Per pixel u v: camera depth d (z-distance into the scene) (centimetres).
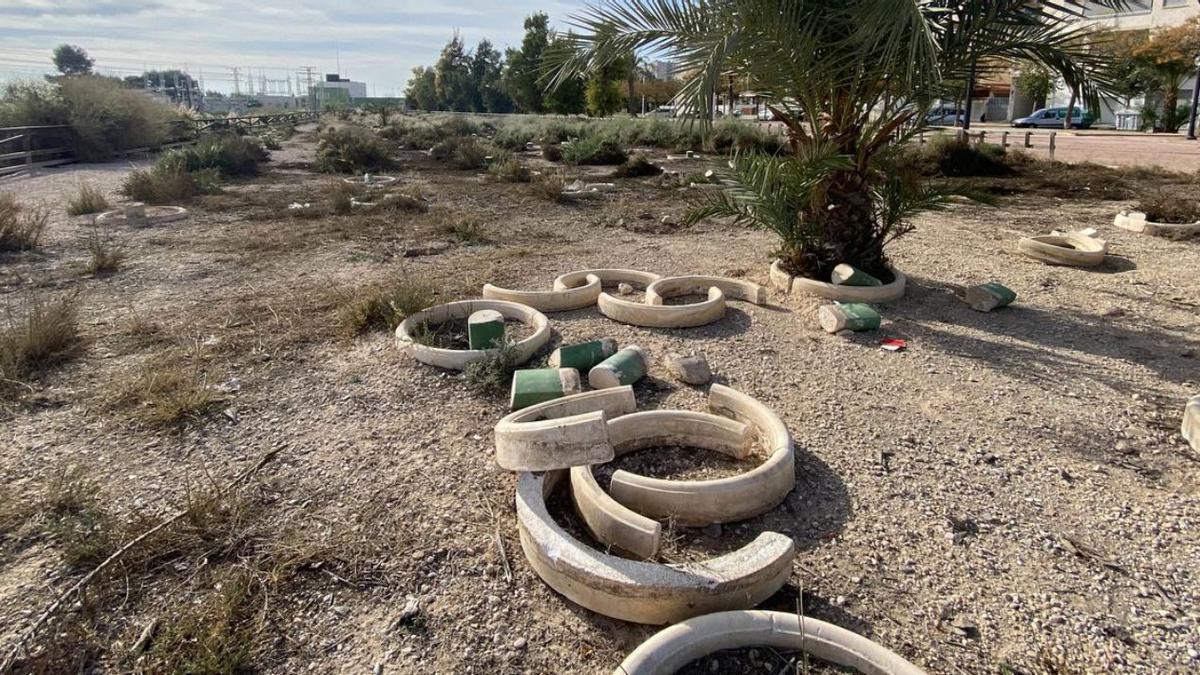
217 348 504
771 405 415
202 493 315
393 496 319
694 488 292
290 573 266
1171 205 1000
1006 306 606
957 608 248
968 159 1611
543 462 299
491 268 757
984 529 294
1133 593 255
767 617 224
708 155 2102
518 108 5856
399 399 421
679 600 233
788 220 631
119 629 238
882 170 659
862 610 248
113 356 491
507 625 242
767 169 625
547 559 253
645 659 207
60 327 491
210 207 1177
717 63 492
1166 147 2350
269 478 333
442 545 284
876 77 570
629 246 881
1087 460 351
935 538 288
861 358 490
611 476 330
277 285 685
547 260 798
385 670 223
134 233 955
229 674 219
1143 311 595
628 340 525
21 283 689
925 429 384
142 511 304
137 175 1313
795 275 654
